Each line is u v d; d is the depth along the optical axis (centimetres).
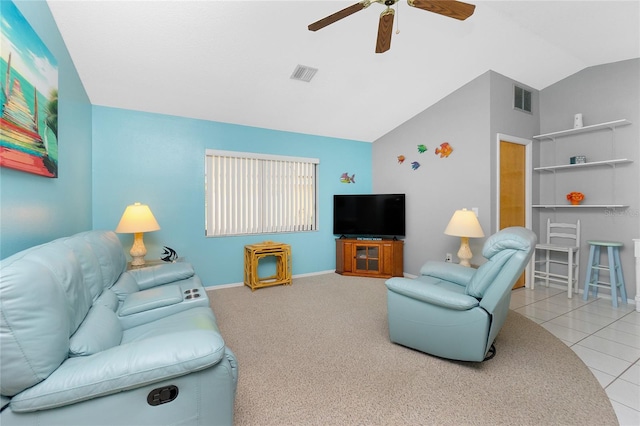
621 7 255
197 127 381
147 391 107
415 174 443
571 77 383
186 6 222
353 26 262
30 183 164
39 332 95
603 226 360
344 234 482
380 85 359
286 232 449
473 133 366
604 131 357
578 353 218
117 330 154
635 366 200
